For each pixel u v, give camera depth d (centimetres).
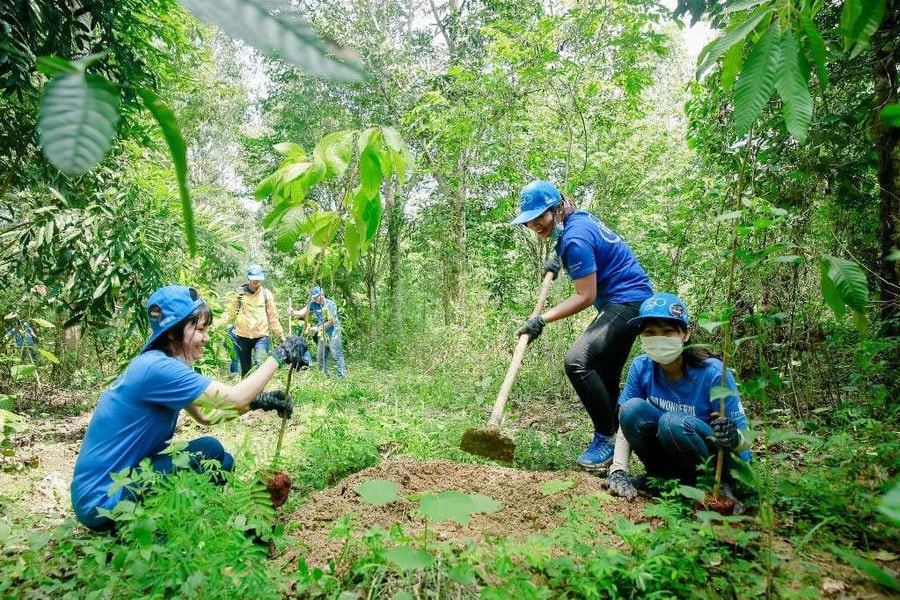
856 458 297
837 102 458
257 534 227
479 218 1135
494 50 773
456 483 322
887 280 432
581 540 231
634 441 314
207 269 745
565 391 664
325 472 369
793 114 106
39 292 595
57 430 571
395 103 1377
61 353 780
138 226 543
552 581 211
